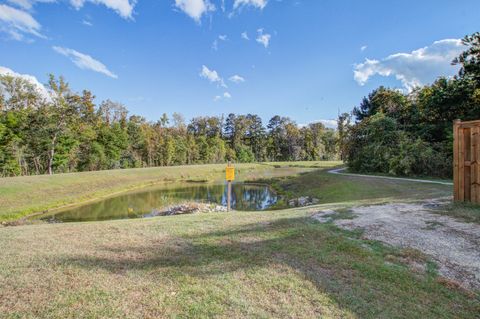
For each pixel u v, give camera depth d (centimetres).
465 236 410
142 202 1684
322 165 4725
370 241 408
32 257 360
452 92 1677
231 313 234
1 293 263
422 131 1867
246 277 301
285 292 270
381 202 743
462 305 251
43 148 2645
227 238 446
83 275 304
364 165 2098
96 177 2286
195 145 5378
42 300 252
